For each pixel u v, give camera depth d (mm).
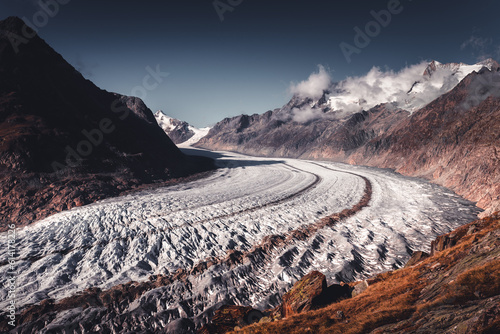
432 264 15047
